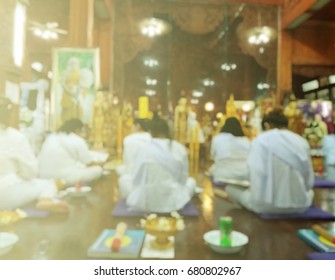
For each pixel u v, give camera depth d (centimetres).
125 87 1433
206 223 316
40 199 338
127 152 460
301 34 1279
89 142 795
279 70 1276
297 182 329
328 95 1258
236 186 383
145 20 1196
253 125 1007
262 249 255
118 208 350
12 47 448
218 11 1266
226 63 1384
